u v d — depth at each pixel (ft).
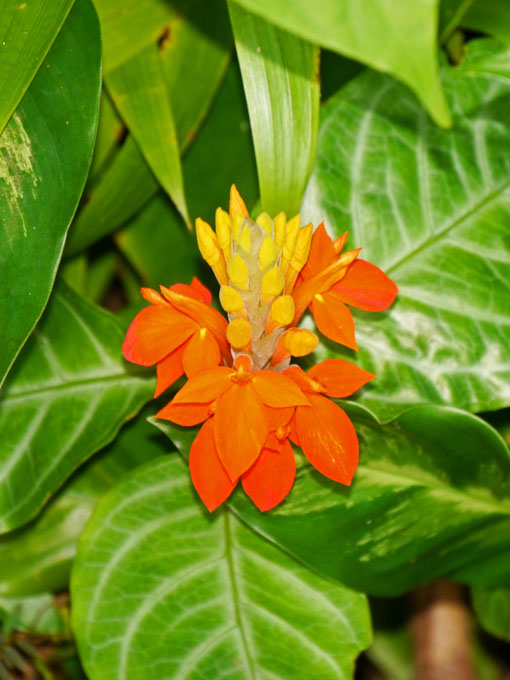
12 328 1.04
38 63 1.03
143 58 1.26
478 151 1.20
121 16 1.24
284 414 0.97
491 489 1.10
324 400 0.99
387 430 1.07
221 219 0.97
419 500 1.11
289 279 1.01
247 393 0.96
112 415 1.23
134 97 1.25
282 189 1.13
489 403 1.16
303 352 0.98
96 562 1.16
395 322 1.18
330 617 1.15
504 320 1.18
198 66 1.29
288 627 1.15
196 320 1.01
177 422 0.98
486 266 1.19
